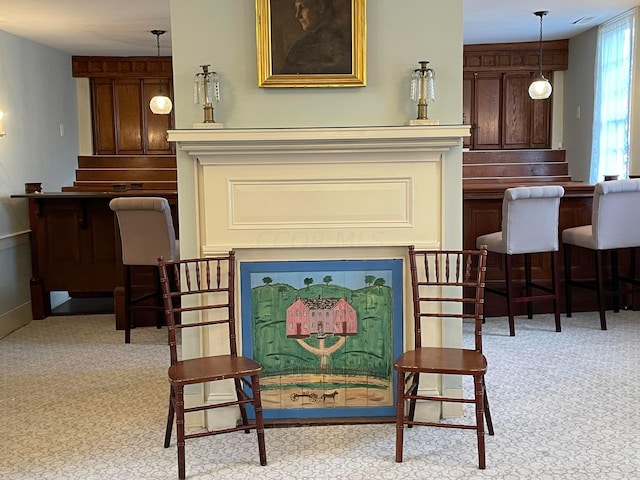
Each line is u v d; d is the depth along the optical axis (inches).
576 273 211.3
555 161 314.7
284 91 117.4
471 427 103.3
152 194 209.8
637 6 231.9
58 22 217.6
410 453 109.0
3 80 223.3
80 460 109.0
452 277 119.8
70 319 222.2
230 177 116.1
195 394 120.7
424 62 114.2
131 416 128.9
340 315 121.3
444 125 112.3
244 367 105.0
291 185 116.6
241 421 122.3
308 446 112.7
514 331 185.6
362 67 116.0
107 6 196.7
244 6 115.5
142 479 101.6
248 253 119.3
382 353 121.9
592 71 279.4
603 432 116.2
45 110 263.4
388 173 116.5
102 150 310.5
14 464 107.7
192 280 119.1
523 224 182.1
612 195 185.8
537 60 310.3
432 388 121.2
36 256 223.0
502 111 319.9
